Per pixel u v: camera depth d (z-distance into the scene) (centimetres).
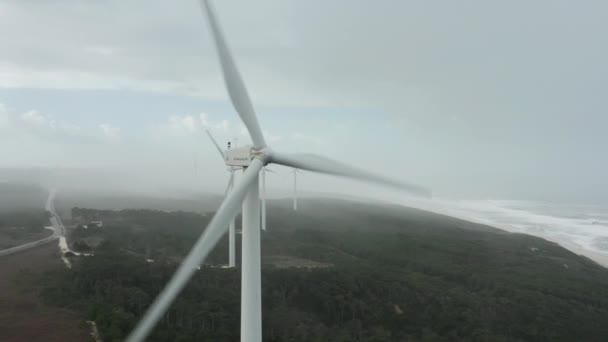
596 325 6738
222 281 6788
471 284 8462
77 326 5053
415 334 6203
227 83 2839
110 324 4994
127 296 5822
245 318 2905
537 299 7412
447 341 5988
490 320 6569
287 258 9288
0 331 4819
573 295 8075
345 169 3161
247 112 2858
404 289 7206
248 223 2866
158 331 5050
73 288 6188
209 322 5434
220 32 2830
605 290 8800
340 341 5553
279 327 5762
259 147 2878
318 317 6350
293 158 3002
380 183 3186
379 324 6366
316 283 6962
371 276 7656
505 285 8206
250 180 2761
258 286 2914
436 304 6944
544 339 6244
